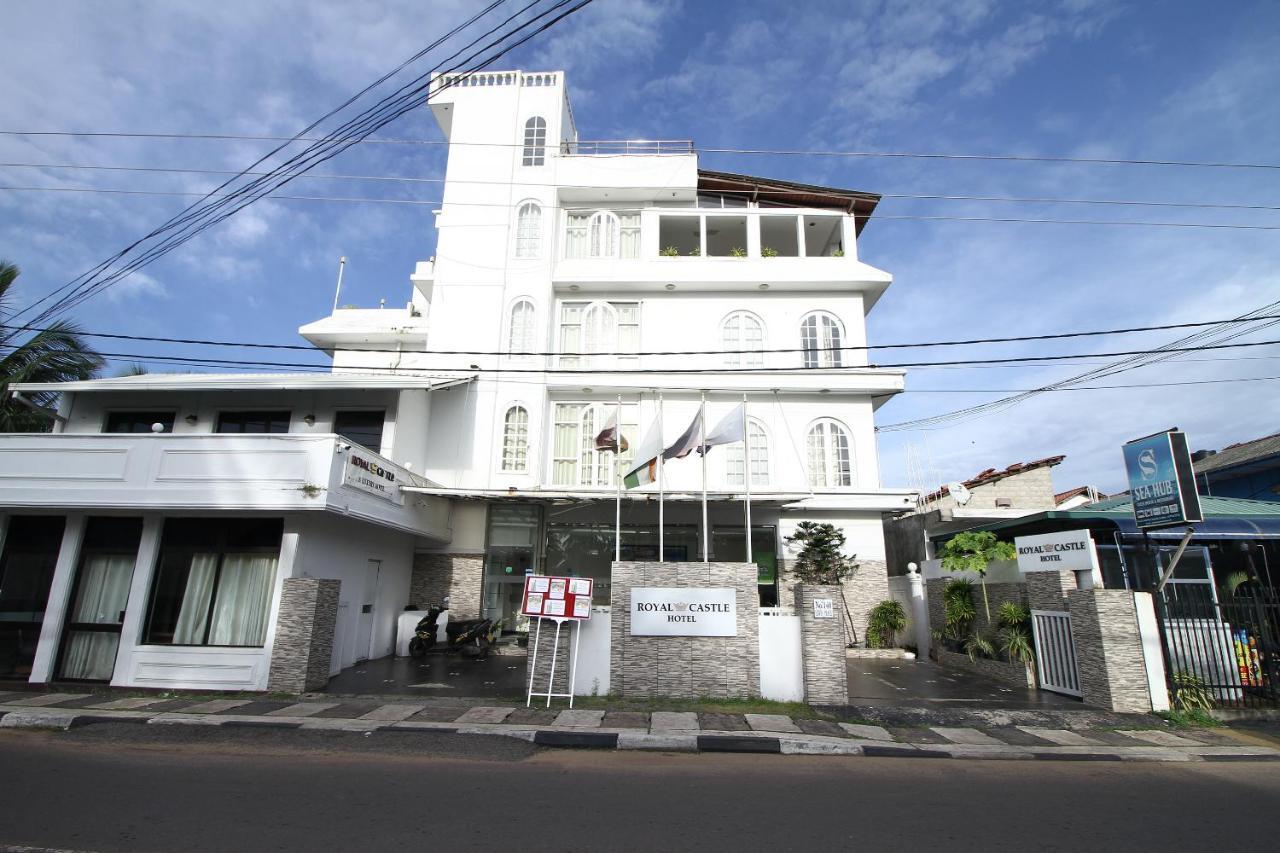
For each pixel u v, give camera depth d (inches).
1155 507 453.1
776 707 422.0
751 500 641.6
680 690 440.8
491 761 302.8
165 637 478.3
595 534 756.0
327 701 425.1
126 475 480.1
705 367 791.1
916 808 245.8
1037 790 275.0
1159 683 426.9
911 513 842.8
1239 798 268.2
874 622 702.5
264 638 470.9
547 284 786.2
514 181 818.8
